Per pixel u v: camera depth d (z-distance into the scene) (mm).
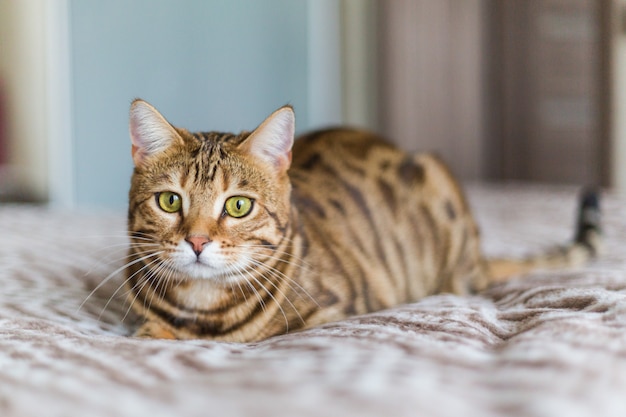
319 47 1882
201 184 543
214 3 1714
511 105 1858
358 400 354
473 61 1873
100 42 1578
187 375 402
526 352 409
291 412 346
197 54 1703
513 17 1819
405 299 688
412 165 755
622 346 414
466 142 1893
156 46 1644
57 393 384
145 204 556
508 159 1882
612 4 1594
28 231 938
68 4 1546
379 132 1865
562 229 990
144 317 564
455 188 769
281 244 572
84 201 1599
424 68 1843
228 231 544
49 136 1563
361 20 1926
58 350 448
